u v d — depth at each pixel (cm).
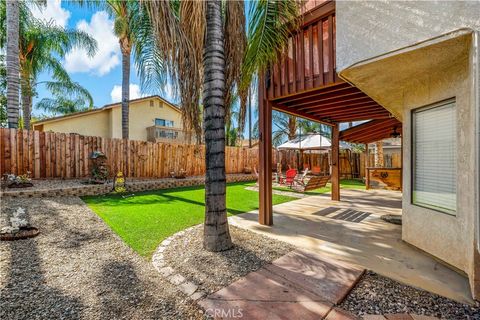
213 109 396
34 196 754
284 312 246
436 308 257
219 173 402
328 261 367
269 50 401
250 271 331
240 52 440
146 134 2088
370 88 431
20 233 444
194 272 327
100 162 995
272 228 545
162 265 347
